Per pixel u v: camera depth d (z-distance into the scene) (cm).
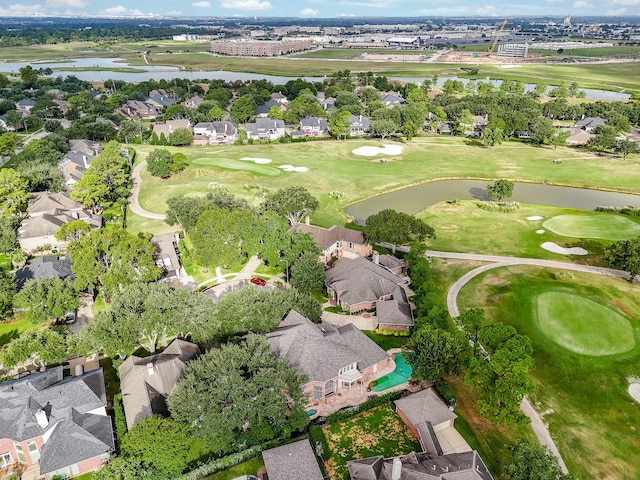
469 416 5409
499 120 17775
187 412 4691
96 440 4747
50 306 6562
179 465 4469
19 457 4756
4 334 6800
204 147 17338
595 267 8750
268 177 13638
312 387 5491
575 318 7056
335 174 14138
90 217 10438
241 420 4703
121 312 5928
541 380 5959
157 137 18762
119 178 11962
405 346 6059
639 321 7062
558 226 10544
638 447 5031
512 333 5500
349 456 4878
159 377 5366
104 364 6200
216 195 9862
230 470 4672
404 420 5309
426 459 4572
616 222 10644
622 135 18200
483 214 11331
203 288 7994
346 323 7062
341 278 7631
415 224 8650
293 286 7412
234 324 6109
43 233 9300
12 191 10712
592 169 14725
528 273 8475
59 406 4934
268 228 8206
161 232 10194
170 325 5925
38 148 13650
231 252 7919
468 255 9262
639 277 8319
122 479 4231
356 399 5622
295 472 4456
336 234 9262
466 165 15225
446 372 5572
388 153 16438
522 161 15650
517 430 5216
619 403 5600
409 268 8325
